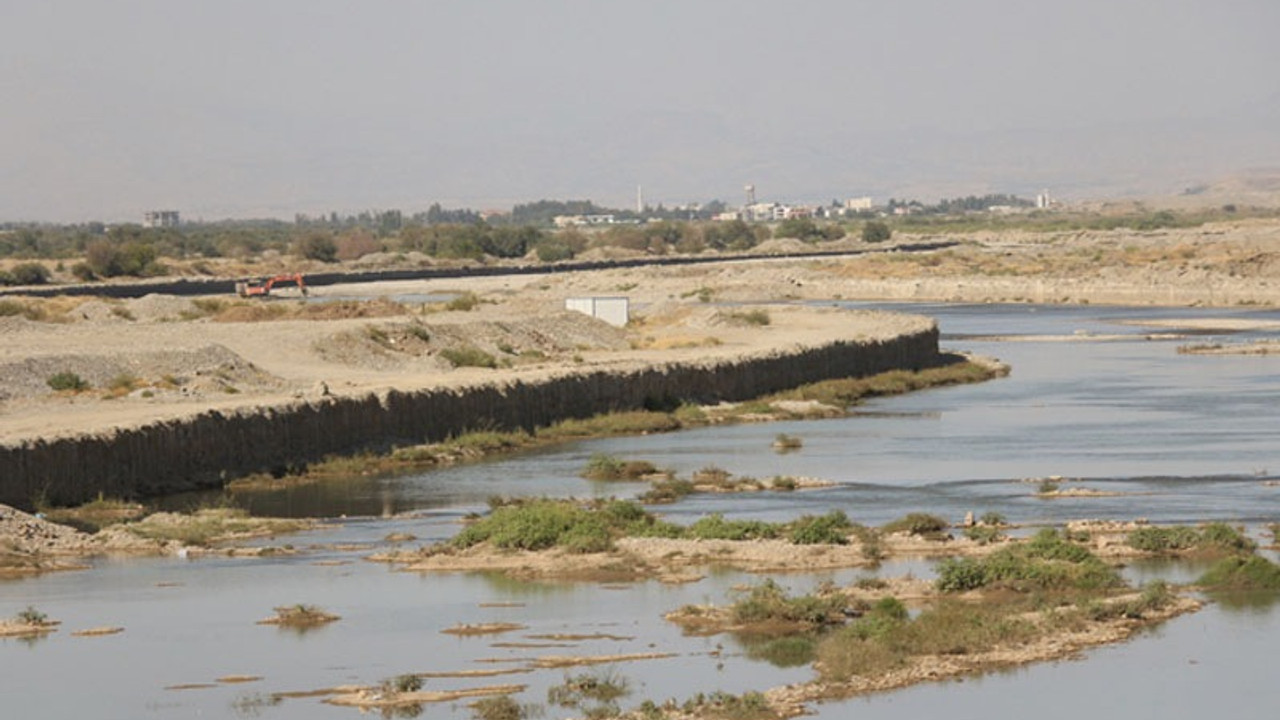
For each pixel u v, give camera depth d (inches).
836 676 1742.1
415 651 1873.8
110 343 4805.6
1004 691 1707.7
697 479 3211.1
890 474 3280.0
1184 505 2834.6
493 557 2399.1
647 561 2346.2
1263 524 2642.7
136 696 1704.0
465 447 3732.8
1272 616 2011.6
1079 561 2251.5
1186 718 1625.2
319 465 3467.0
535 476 3361.2
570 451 3789.4
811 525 2474.2
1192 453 3518.7
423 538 2620.6
